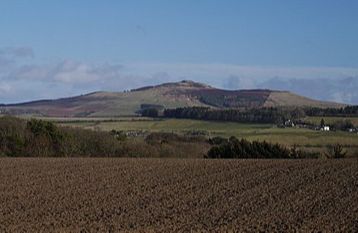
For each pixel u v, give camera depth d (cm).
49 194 4206
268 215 3353
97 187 4600
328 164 6475
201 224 3055
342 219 3225
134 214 3372
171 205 3728
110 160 7006
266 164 6506
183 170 5872
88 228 2925
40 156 8106
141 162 6731
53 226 2980
